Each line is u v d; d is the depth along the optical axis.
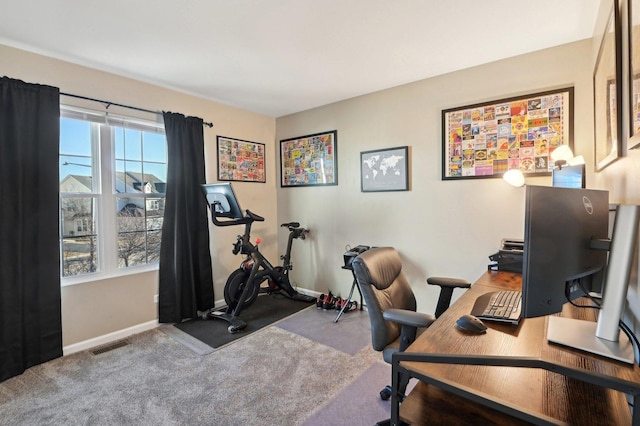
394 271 1.97
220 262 3.72
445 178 2.91
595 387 0.86
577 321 1.17
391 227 3.29
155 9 1.87
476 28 2.12
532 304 0.88
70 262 2.67
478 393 0.79
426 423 0.89
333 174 3.74
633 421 0.63
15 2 1.78
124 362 2.43
